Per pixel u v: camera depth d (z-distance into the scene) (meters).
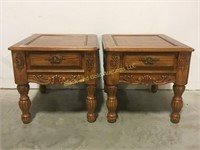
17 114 1.36
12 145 1.08
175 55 1.14
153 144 1.10
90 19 1.55
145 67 1.16
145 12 1.54
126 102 1.53
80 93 1.67
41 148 1.06
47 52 1.13
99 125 1.25
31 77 1.17
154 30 1.58
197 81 1.70
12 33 1.57
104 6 1.52
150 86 1.71
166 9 1.53
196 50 1.62
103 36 1.45
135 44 1.19
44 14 1.54
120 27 1.57
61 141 1.12
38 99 1.57
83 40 1.30
